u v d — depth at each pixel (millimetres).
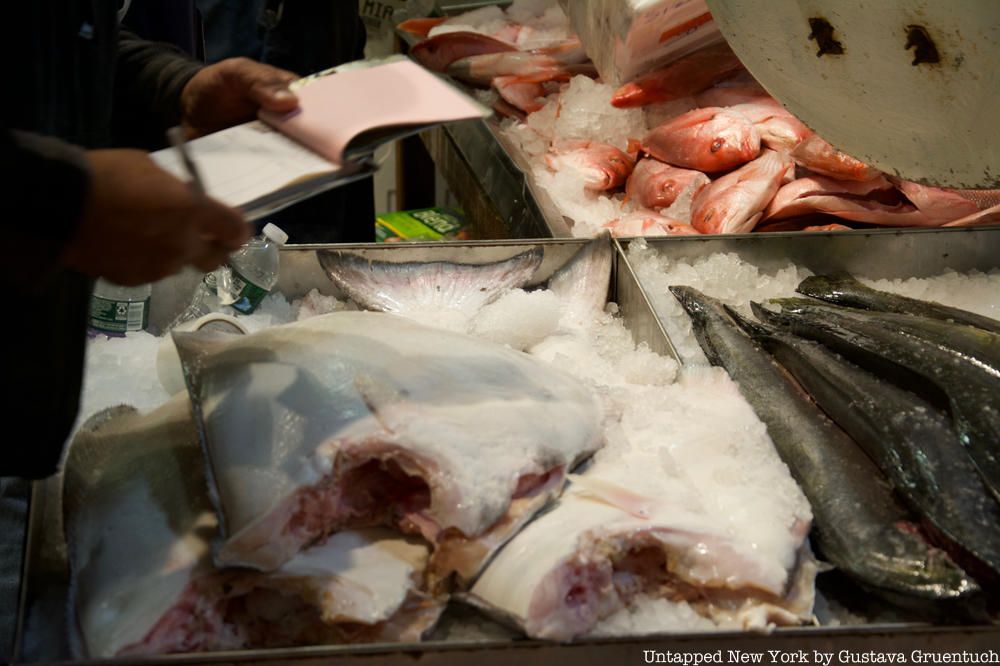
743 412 1916
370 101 1560
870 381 1949
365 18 4926
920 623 1522
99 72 1685
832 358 2082
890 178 2982
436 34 4180
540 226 2893
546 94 3783
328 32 3209
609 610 1525
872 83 2100
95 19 1627
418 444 1521
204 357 1736
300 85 1676
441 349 1742
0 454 1496
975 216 2873
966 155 2025
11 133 1152
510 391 1708
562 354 2225
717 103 3502
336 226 3418
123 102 2049
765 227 3086
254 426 1556
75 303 1459
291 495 1476
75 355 1503
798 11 2141
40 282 1240
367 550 1566
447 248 2572
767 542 1585
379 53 4992
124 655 1398
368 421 1557
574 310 2492
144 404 2090
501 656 1443
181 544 1520
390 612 1454
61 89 1586
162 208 1202
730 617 1541
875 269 2756
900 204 3014
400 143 4938
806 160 3002
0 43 1442
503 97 3727
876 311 2281
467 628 1546
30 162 1128
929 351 1956
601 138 3529
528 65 3836
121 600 1459
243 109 1800
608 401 1902
